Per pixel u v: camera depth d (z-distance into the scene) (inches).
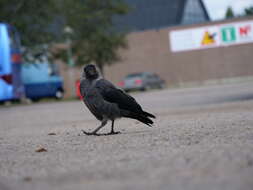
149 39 2369.6
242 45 2292.1
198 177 215.2
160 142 360.5
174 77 2358.5
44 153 353.4
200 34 2326.5
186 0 2834.6
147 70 2378.2
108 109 436.1
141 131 470.6
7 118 914.1
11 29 1385.3
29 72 1712.6
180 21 2770.7
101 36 1937.7
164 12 2795.3
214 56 2320.4
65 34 1857.8
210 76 2329.0
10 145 435.5
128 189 201.2
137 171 243.8
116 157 299.7
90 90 436.1
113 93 434.3
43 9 1782.7
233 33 2295.8
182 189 193.3
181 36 2341.3
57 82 1784.0
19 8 1761.8
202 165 242.8
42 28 1786.4
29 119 845.8
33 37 1765.5
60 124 681.0
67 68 2066.9
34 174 262.2
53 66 1798.7
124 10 1974.7
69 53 1866.4
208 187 193.2
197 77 2335.1
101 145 372.2
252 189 184.7
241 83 1846.7
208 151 292.2
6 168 293.9
